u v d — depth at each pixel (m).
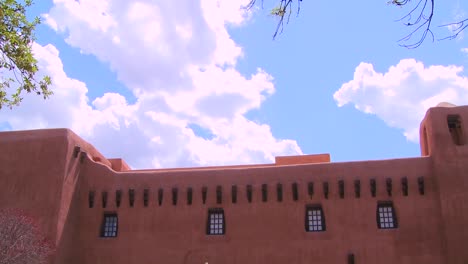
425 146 36.69
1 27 15.92
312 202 34.94
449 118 35.22
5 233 29.80
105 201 36.78
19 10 16.44
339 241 33.62
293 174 35.66
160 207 36.34
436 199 33.41
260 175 36.00
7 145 35.84
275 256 34.06
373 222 33.69
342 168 35.25
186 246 35.19
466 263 31.25
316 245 33.81
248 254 34.38
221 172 36.56
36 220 33.81
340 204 34.50
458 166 33.19
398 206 33.81
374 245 33.19
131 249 35.53
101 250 35.69
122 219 36.34
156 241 35.56
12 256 29.53
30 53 16.53
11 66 16.53
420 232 32.94
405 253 32.69
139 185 36.91
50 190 34.47
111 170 37.50
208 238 35.12
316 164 35.66
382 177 34.59
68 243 34.97
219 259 34.56
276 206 35.19
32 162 35.28
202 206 36.00
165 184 36.78
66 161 35.31
